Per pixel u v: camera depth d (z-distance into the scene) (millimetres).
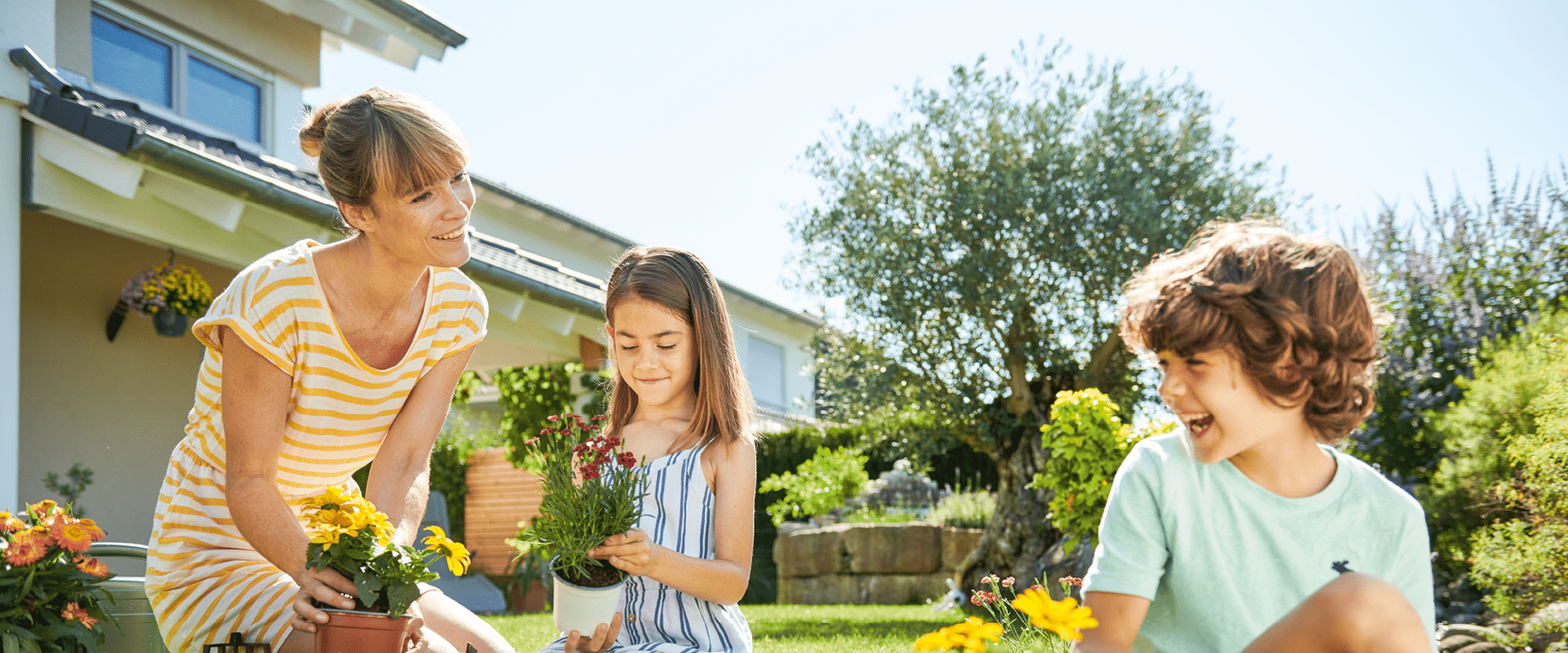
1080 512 6328
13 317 4695
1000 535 8828
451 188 2111
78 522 2666
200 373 2326
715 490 2246
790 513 12664
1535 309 7445
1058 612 1104
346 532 1912
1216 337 1329
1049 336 8953
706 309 2314
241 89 7754
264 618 2209
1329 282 1371
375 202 2049
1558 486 4691
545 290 6438
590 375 11664
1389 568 1505
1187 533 1501
